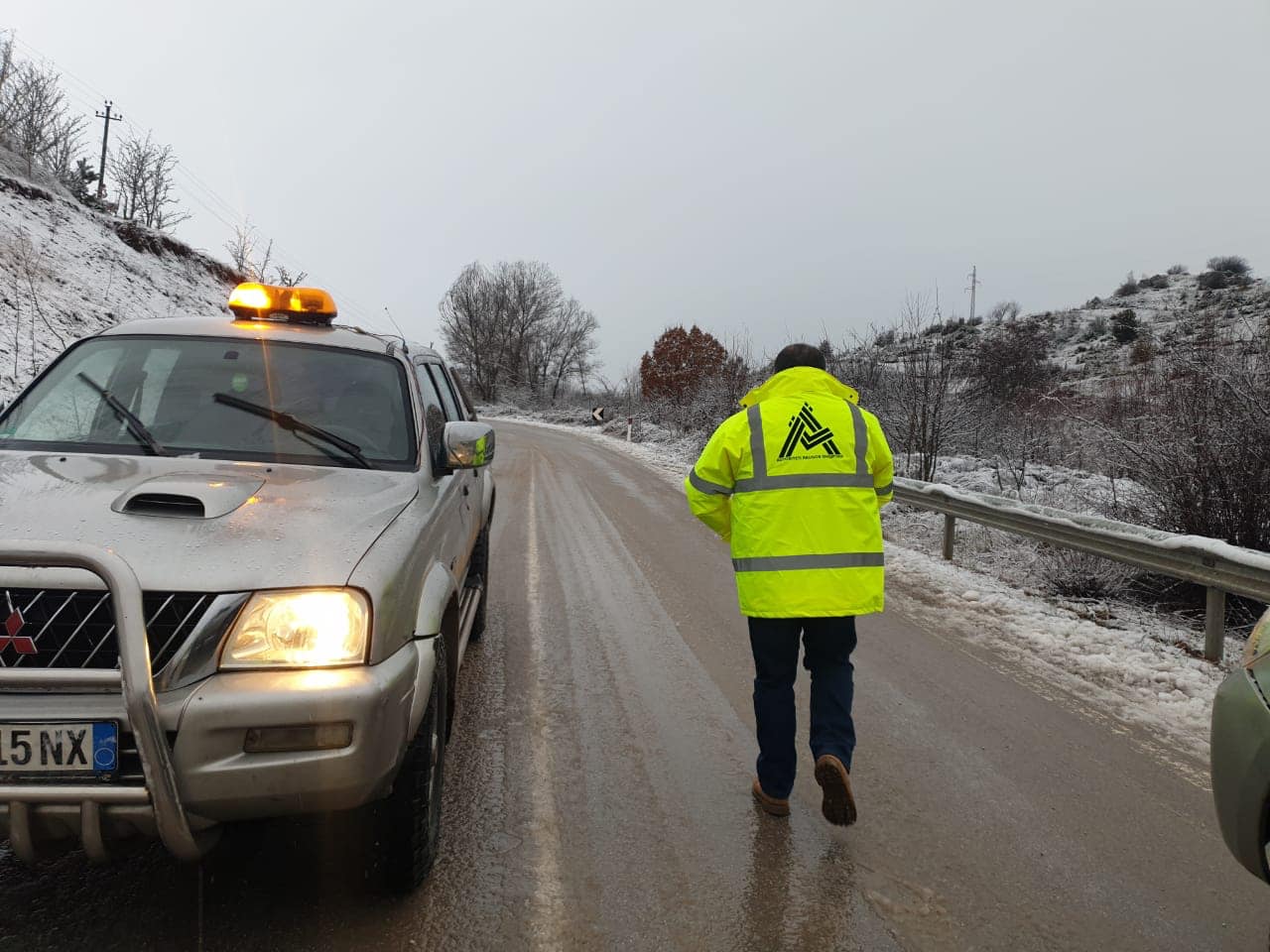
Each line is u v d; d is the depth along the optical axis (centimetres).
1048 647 575
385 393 363
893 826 326
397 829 254
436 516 310
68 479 267
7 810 202
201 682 212
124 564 205
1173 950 255
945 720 438
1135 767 389
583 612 620
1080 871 298
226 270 3184
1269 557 505
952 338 1285
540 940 247
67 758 205
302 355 367
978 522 833
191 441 316
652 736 402
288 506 264
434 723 272
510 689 457
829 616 299
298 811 220
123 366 346
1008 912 271
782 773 324
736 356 2345
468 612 436
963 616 655
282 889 264
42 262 1858
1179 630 648
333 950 237
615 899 270
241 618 219
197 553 226
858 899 276
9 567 212
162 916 248
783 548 301
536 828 312
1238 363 710
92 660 213
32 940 235
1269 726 219
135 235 2661
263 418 332
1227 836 235
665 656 523
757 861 296
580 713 427
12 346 1341
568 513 1102
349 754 216
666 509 1186
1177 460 709
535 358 7262
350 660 223
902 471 1238
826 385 325
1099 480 962
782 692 322
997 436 1320
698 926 258
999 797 353
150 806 204
